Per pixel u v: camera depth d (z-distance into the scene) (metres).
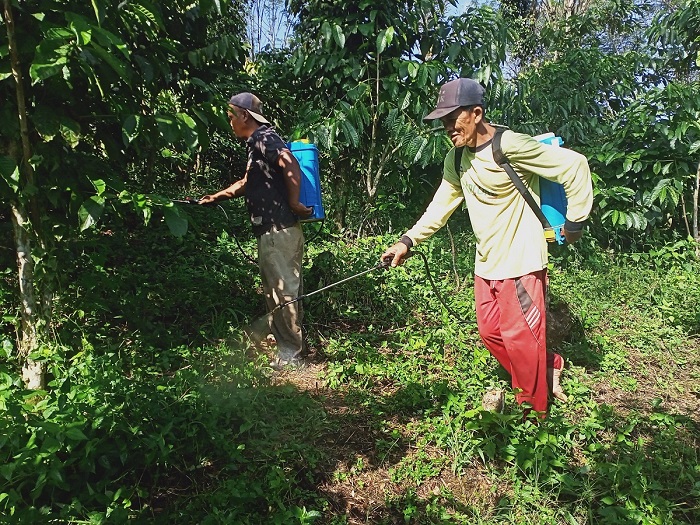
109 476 2.47
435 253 5.86
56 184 2.93
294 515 2.41
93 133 3.33
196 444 2.74
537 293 3.13
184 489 2.60
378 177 6.19
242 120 3.76
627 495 2.63
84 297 3.61
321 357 4.11
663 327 4.82
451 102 2.99
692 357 4.37
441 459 2.93
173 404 2.84
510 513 2.59
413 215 6.69
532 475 2.77
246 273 5.04
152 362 3.55
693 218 6.82
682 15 7.69
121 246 5.11
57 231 3.20
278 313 3.87
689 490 2.80
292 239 3.78
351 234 6.37
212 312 4.43
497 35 6.34
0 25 2.60
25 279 2.99
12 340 3.39
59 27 2.45
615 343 4.50
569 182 2.96
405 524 2.58
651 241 6.74
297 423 3.16
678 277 5.71
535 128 7.02
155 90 3.48
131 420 2.61
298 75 6.25
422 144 5.52
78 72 2.75
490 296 3.31
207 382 3.27
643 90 8.29
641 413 3.52
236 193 4.11
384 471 2.90
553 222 3.16
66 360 3.14
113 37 2.42
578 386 3.61
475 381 3.59
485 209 3.13
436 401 3.46
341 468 2.89
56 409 2.45
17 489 2.16
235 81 5.69
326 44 5.84
